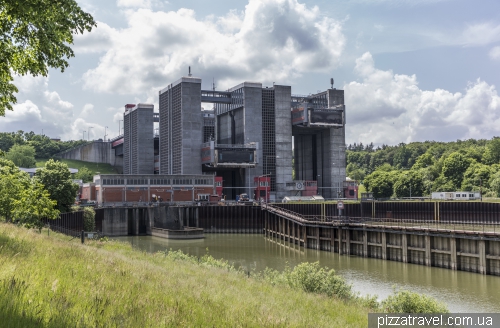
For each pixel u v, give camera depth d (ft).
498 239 212.43
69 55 69.26
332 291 119.14
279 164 613.52
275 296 90.33
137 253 162.61
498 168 616.80
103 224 445.78
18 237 93.04
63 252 84.33
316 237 331.16
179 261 148.87
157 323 41.70
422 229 248.11
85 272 63.21
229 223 477.77
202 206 477.77
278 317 59.06
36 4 59.77
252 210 478.59
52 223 284.41
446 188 647.97
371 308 107.76
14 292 40.11
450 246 234.38
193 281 83.56
